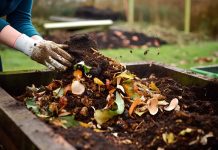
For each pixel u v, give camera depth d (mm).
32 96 1950
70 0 8469
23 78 2104
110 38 6379
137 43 6383
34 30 2217
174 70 2234
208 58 5039
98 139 1419
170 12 8219
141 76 2375
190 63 4852
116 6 8617
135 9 8516
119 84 1834
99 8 8680
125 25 7598
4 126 1541
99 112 1688
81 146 1329
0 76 2045
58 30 6402
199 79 2070
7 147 1533
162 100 1870
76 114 1729
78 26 6496
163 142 1487
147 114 1760
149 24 8133
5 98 1675
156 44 6379
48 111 1727
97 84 1827
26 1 2260
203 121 1511
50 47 1818
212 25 7672
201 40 7152
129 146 1509
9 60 4637
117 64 1962
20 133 1359
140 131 1621
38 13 8078
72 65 1854
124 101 1819
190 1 7824
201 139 1461
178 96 1930
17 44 1854
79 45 1968
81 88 1789
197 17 7848
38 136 1289
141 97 1845
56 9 8266
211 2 7664
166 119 1634
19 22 2229
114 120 1717
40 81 2148
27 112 1518
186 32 7656
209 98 2020
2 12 2146
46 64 1811
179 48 6105
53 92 1843
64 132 1429
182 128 1494
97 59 1907
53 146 1217
